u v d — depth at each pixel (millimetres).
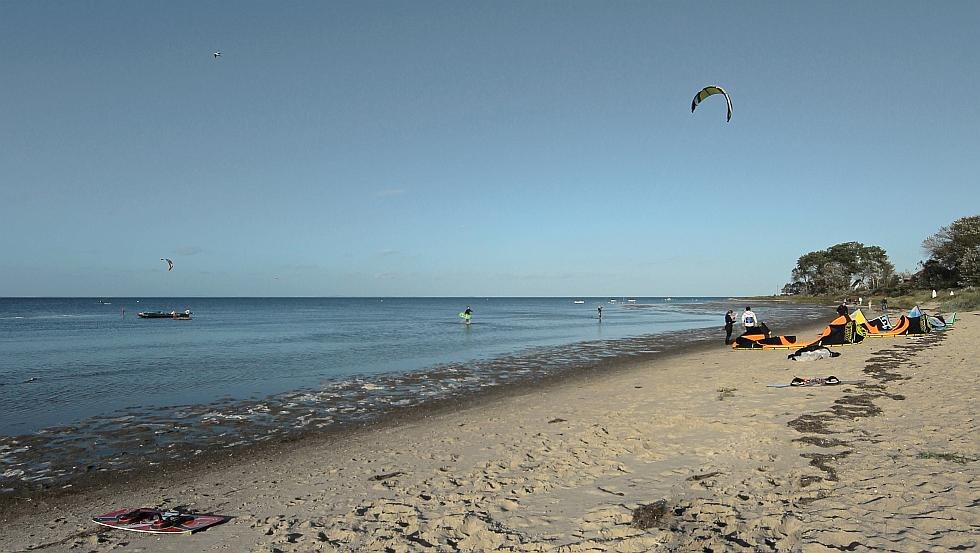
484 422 12555
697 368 19750
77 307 145625
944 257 75125
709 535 5797
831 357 19047
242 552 6129
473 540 6129
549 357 26594
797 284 158625
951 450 7809
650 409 12555
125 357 28031
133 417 14328
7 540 6965
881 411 10688
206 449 11484
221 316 89688
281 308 145125
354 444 11430
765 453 8633
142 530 6898
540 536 6137
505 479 8234
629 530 6152
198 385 19125
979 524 5352
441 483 8234
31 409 15328
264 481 9117
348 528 6652
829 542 5293
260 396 17094
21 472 10102
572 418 12211
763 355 22438
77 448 11586
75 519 7691
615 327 51188
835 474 7301
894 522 5594
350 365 24281
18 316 89438
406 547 6023
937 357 17688
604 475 8188
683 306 136875
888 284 101438
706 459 8625
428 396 16906
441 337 40562
